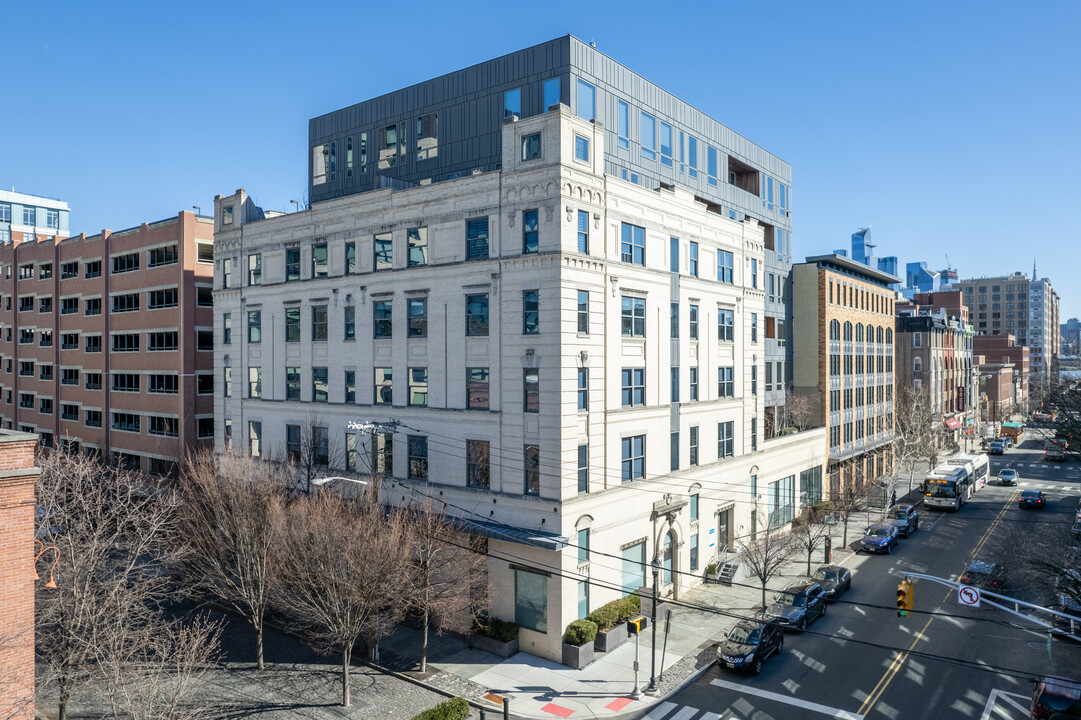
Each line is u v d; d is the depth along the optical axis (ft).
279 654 93.45
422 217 107.45
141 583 92.43
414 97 129.29
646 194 110.52
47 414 204.54
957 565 135.33
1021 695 81.82
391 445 111.34
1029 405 435.94
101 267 180.75
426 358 106.83
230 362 137.59
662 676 86.94
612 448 102.22
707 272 127.65
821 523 146.10
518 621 95.66
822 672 88.79
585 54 110.93
